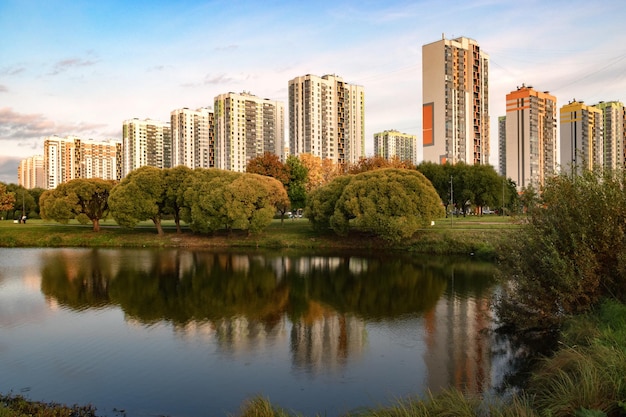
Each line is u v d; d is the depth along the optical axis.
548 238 16.59
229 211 56.72
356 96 150.25
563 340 15.74
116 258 48.41
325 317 24.66
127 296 30.44
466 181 83.19
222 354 19.00
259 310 26.41
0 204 81.31
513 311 19.06
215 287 33.22
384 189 51.56
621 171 16.75
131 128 184.50
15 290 32.41
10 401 14.32
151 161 188.62
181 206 62.19
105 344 20.50
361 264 43.06
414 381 15.84
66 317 25.22
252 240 59.09
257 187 58.94
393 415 10.84
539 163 133.00
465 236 49.28
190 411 14.06
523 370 16.31
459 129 120.12
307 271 39.66
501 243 20.19
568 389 10.23
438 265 41.31
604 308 15.37
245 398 14.84
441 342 19.81
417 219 50.22
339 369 17.12
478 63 124.31
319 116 139.25
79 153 197.25
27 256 50.09
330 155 141.88
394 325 22.75
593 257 15.70
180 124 170.62
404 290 31.23
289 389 15.47
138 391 15.49
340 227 54.91
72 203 63.38
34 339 21.33
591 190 16.45
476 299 28.08
